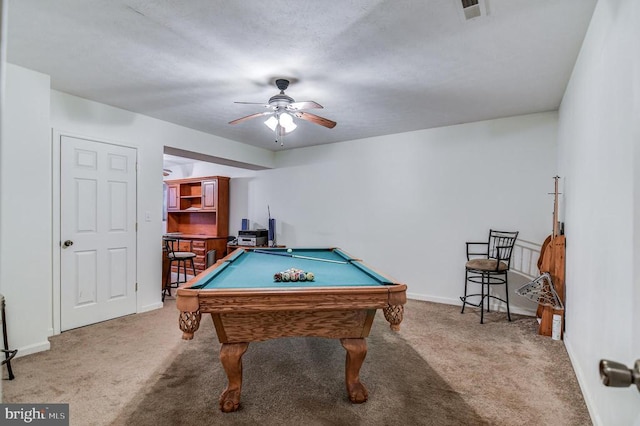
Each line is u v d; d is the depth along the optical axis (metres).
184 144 4.35
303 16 2.00
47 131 2.77
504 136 3.98
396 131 4.61
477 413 1.93
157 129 4.02
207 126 4.35
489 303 4.04
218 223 6.35
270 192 6.05
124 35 2.21
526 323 3.51
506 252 3.94
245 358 2.63
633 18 1.32
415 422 1.85
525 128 3.86
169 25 2.10
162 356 2.65
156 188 4.01
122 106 3.57
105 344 2.88
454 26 2.10
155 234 4.00
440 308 4.09
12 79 2.60
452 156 4.32
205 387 2.19
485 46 2.35
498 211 4.02
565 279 3.04
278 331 1.96
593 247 1.99
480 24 2.09
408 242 4.64
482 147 4.12
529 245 3.84
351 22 2.06
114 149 3.59
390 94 3.25
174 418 1.86
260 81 2.95
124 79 2.90
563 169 3.25
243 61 2.58
